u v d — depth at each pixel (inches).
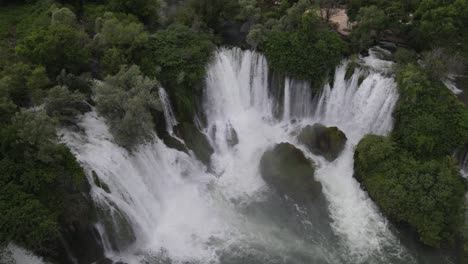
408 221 1184.8
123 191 1146.7
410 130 1311.5
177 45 1501.0
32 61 1240.8
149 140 1275.8
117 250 1099.9
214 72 1517.0
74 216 1002.1
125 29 1411.2
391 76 1417.3
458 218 1153.4
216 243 1165.7
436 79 1405.0
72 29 1321.4
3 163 1004.6
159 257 1119.0
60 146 1063.0
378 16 1530.5
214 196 1310.3
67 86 1243.2
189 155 1385.3
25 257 928.9
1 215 924.0
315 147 1437.0
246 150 1469.0
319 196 1288.1
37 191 990.4
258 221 1228.5
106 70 1344.7
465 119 1295.5
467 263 1117.1
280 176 1311.5
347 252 1148.5
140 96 1181.7
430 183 1179.3
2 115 1070.4
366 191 1302.9
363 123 1482.5
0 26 1531.7
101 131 1227.9
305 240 1176.2
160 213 1243.2
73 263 1019.3
